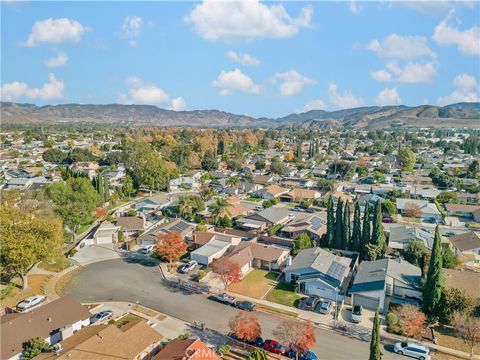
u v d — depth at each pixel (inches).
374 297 2124.8
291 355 1695.4
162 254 2736.2
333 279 2279.8
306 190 5064.0
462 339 1839.3
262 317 2049.7
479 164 6491.1
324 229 3353.8
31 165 7062.0
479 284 2159.2
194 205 4010.8
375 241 2805.1
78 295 2317.9
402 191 5088.6
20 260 2208.4
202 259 2768.2
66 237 3346.5
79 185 3440.0
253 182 6033.5
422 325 1888.5
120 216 3934.5
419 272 2406.5
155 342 1656.0
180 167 6963.6
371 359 1424.7
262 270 2689.5
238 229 3634.4
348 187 5413.4
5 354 1594.5
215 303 2210.9
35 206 3179.1
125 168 6220.5
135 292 2356.1
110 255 3011.8
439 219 4018.2
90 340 1568.7
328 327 1951.3
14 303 2201.0
